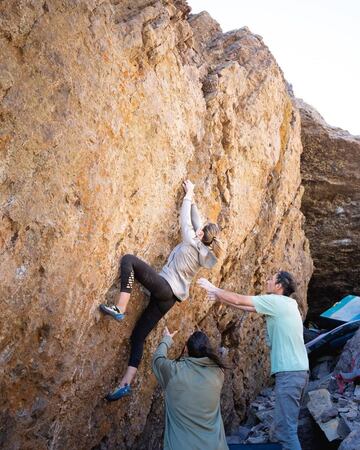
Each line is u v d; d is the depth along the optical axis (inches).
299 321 195.8
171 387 172.6
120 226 174.7
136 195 180.9
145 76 179.8
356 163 373.1
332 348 304.7
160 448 229.5
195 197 217.8
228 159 233.5
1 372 146.4
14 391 153.2
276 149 276.2
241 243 261.4
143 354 206.7
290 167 308.8
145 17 180.5
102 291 174.4
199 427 170.1
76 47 151.7
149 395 214.1
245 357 282.2
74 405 176.1
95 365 179.9
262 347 299.6
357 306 347.9
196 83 213.6
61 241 151.6
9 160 136.2
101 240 166.9
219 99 225.0
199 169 220.2
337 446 213.8
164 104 189.2
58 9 145.9
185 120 201.9
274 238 309.3
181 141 199.6
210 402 172.4
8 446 155.3
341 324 340.8
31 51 139.0
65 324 159.0
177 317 220.4
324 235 388.5
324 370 298.0
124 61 170.1
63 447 177.2
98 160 161.0
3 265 137.8
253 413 277.6
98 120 159.5
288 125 303.7
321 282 408.8
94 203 160.9
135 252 188.1
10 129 135.2
